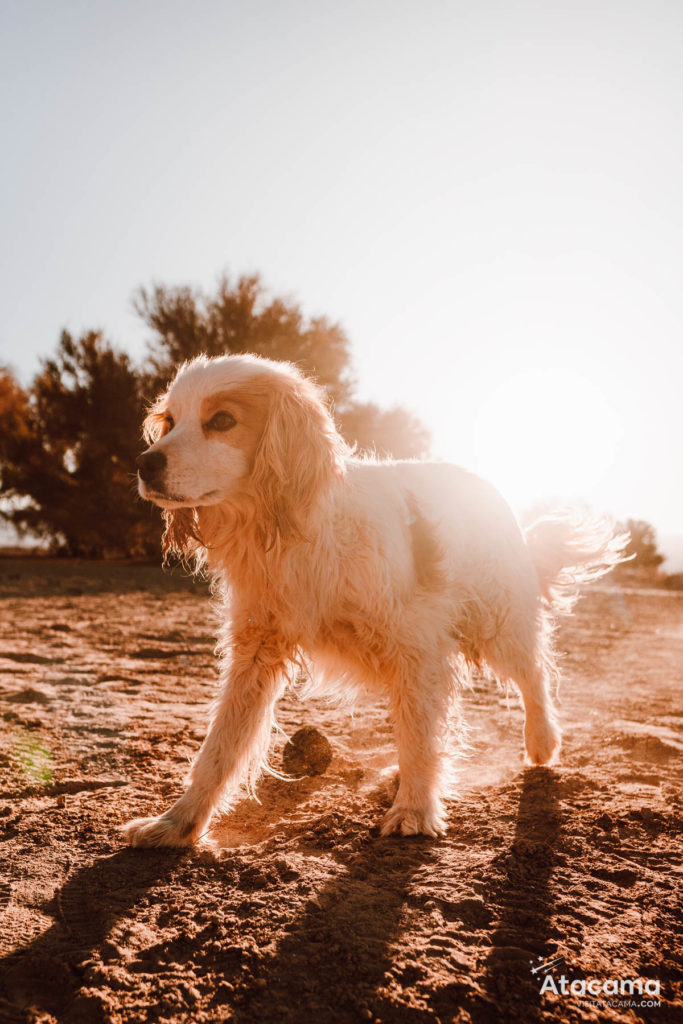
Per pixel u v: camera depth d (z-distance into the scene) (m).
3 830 0.77
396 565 0.79
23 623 2.26
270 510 0.75
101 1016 0.48
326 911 0.60
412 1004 0.49
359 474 0.85
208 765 0.77
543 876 0.68
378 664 0.82
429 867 0.69
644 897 0.64
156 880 0.67
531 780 0.94
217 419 0.76
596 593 4.84
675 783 0.93
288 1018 0.48
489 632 0.96
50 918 0.60
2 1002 0.50
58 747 1.03
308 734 1.01
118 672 1.56
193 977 0.52
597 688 1.60
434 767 0.80
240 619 0.81
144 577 4.71
